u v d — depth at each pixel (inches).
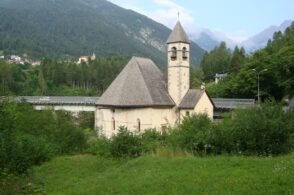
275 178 689.0
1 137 986.1
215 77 5807.1
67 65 7032.5
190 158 995.3
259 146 1015.6
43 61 7101.4
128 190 740.0
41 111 1692.9
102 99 2175.2
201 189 676.1
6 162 952.9
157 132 1471.5
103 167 1219.2
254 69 3383.4
